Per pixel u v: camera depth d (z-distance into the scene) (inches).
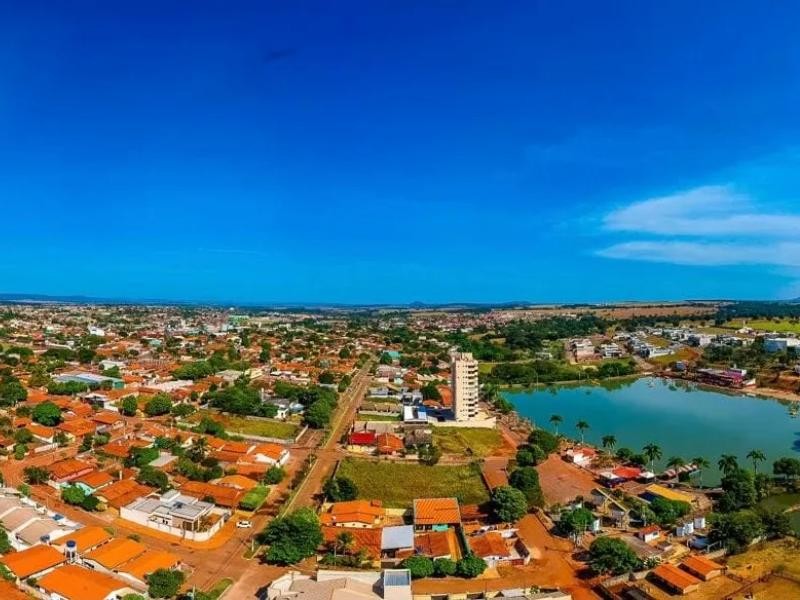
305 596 3885.3
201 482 6220.5
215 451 7180.1
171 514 5182.1
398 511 5880.9
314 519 5034.5
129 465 6668.3
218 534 5172.2
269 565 4638.3
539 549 5088.6
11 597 3914.9
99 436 7509.8
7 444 7066.9
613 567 4552.2
